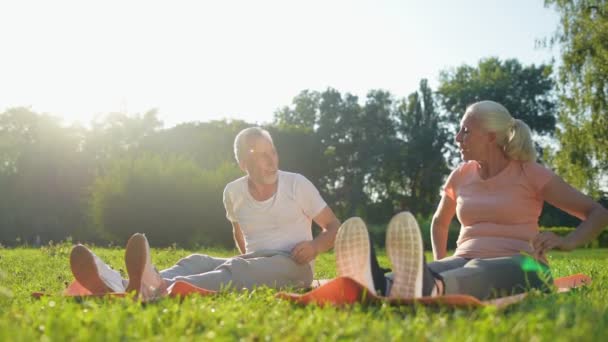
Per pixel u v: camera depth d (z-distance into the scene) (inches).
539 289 160.6
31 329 108.4
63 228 1978.3
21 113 2237.9
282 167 2161.7
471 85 2253.9
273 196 195.5
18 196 2097.7
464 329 104.0
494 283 154.3
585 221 167.9
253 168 193.3
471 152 181.5
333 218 197.5
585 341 96.2
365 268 142.1
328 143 2442.2
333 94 2536.9
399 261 138.3
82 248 157.1
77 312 121.5
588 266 317.1
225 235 943.7
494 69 2306.8
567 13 919.7
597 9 916.0
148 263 156.3
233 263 179.5
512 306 132.9
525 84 2213.3
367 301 135.9
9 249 549.6
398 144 2358.5
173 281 170.4
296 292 179.8
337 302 138.5
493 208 176.6
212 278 175.3
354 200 2359.7
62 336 99.8
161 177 933.8
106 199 946.1
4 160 2236.7
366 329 107.8
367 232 142.6
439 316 117.9
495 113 178.1
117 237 959.6
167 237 941.2
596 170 906.7
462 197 184.1
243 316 121.0
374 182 2413.9
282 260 185.6
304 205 195.9
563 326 106.7
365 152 2405.3
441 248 197.3
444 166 2332.7
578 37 905.5
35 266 334.6
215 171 975.0
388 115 2492.6
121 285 166.2
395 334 101.5
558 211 1924.2
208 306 131.5
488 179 180.1
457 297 126.1
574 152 909.2
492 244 174.4
